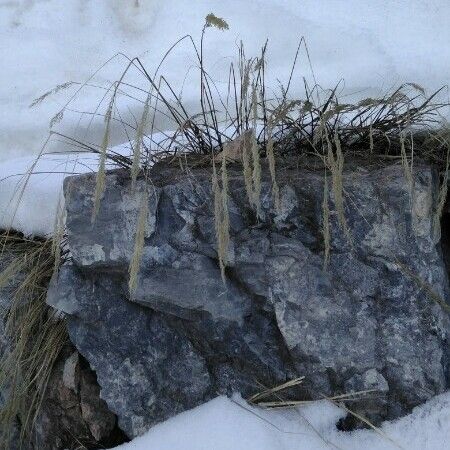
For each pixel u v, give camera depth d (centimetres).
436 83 127
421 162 97
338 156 88
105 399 103
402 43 134
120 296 102
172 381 101
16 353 110
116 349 102
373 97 129
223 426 96
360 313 94
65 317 112
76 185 100
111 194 99
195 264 97
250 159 100
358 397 94
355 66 133
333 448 93
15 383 109
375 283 94
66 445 110
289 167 99
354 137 105
